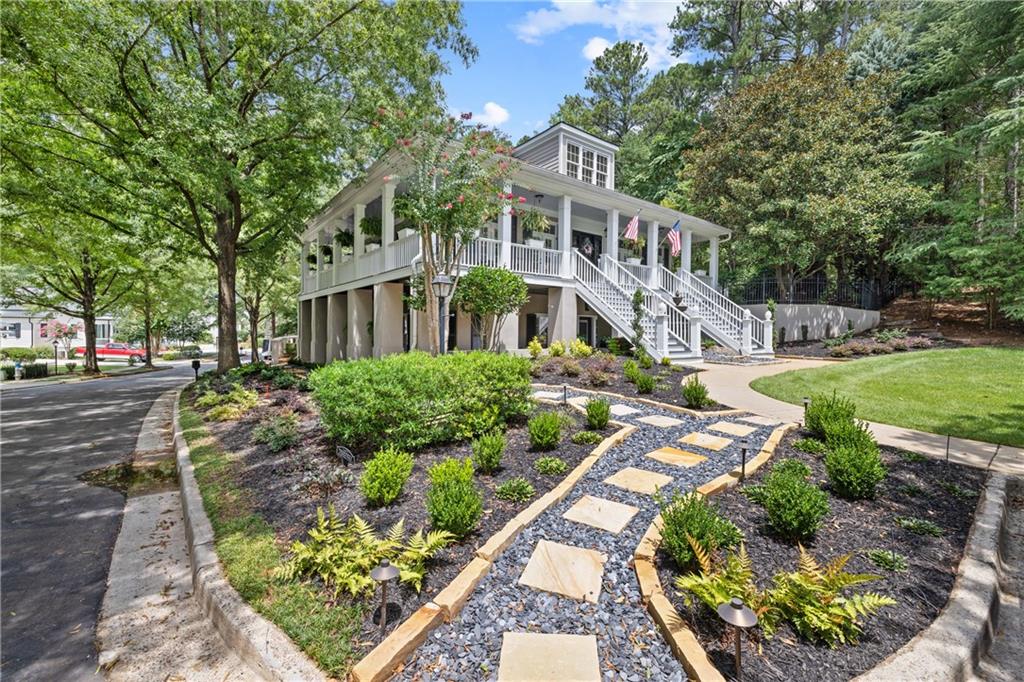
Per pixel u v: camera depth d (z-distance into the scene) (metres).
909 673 1.94
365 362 5.05
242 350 38.97
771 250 15.93
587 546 2.96
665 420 6.13
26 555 3.50
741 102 16.36
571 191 13.12
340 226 16.50
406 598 2.48
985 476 4.16
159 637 2.54
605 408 5.51
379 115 9.66
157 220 12.01
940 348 12.44
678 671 2.00
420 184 8.41
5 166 9.58
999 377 8.25
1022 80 12.31
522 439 5.13
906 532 3.12
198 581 2.88
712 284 18.17
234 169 9.90
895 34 18.69
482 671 2.01
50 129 9.93
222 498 4.06
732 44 24.48
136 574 3.21
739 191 15.55
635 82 30.23
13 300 18.89
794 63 16.80
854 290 17.38
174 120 8.77
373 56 10.93
